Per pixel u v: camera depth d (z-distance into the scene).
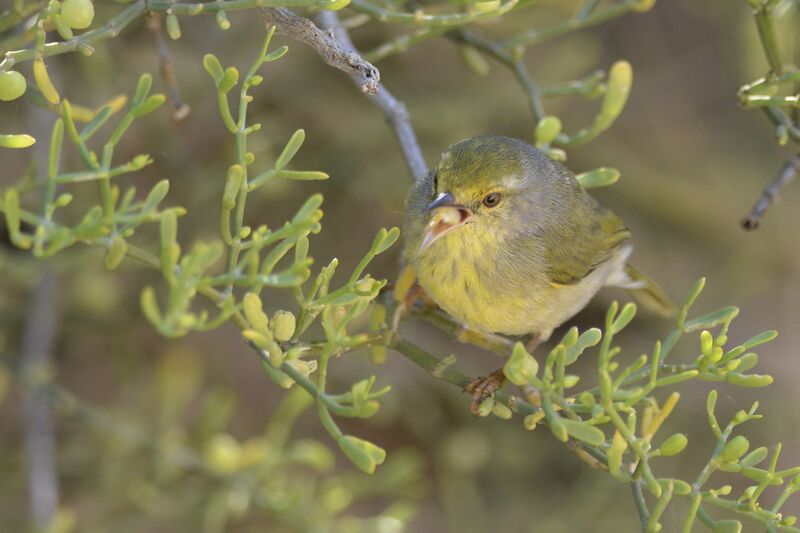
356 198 12.83
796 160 8.20
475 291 7.75
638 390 5.53
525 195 7.72
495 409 6.35
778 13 9.23
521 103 12.75
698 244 14.38
